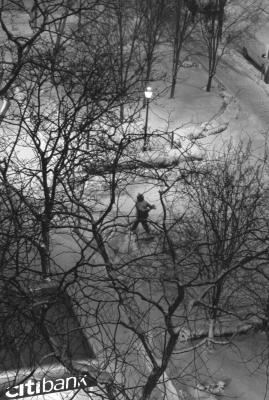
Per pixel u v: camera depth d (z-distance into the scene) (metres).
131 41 42.28
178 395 19.42
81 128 18.38
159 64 42.31
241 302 22.72
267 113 39.84
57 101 29.95
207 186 23.11
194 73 42.53
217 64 42.97
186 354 21.22
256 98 41.47
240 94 41.69
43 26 16.23
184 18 40.91
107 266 14.35
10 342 13.62
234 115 38.53
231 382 20.56
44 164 16.86
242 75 43.91
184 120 37.12
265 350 21.62
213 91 40.91
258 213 24.62
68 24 37.94
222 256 19.80
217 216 21.22
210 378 20.56
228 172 26.92
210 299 21.66
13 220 16.23
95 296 21.59
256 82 43.38
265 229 23.45
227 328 21.86
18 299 14.72
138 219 17.30
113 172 15.77
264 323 19.48
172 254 15.48
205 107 38.84
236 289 21.12
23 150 28.45
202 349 21.44
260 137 36.47
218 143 35.09
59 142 27.50
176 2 40.81
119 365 19.31
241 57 46.19
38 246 15.21
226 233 21.67
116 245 25.17
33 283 15.43
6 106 20.19
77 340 18.11
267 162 32.41
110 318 20.69
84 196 26.03
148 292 22.73
